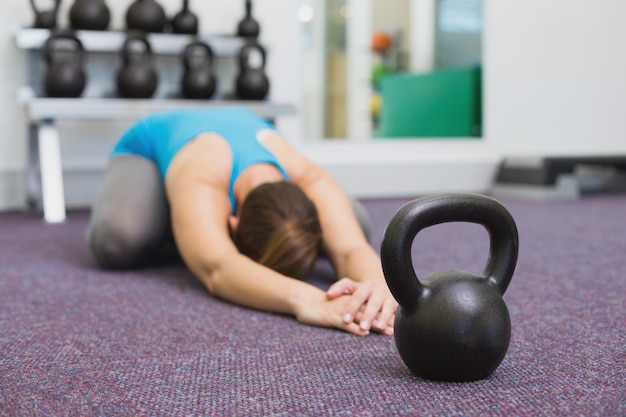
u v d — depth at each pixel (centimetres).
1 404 81
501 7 415
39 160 315
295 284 122
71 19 311
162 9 319
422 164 395
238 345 105
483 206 82
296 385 86
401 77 498
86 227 260
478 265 174
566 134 434
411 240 82
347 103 503
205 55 329
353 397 81
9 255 197
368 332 109
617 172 433
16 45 329
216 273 132
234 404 80
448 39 496
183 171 149
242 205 137
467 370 83
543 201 348
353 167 382
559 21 426
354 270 127
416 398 80
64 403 81
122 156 192
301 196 134
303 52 399
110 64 338
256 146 154
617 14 437
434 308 83
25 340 109
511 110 421
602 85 438
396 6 538
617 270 165
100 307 133
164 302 136
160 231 173
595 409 76
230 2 362
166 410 78
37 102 278
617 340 105
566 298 135
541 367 91
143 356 100
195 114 178
